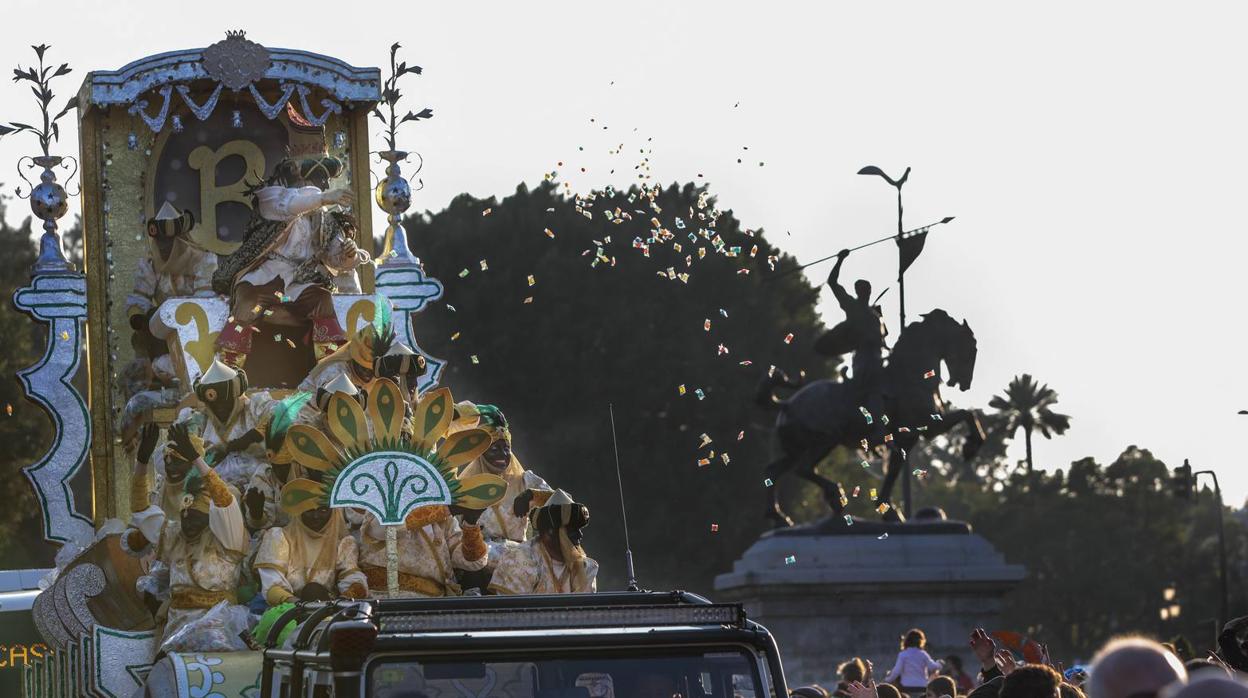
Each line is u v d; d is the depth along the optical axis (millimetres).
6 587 20469
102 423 20203
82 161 20641
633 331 82000
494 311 83438
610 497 81875
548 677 10109
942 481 184500
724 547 82875
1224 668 12094
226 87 20703
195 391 15672
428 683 9961
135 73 20281
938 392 54594
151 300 20234
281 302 17422
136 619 16594
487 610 10359
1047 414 191000
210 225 20859
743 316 83625
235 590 14875
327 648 10086
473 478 14133
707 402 82688
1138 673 6699
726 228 83750
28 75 20531
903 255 55688
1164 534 143375
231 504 14828
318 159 17641
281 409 14742
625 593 11266
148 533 15867
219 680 13219
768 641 10266
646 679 10180
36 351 71562
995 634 15344
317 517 14633
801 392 55031
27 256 84438
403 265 20859
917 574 51406
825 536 52344
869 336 54312
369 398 13773
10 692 18719
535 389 82688
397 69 21281
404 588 15188
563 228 84188
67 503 19984
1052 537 140875
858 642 51250
